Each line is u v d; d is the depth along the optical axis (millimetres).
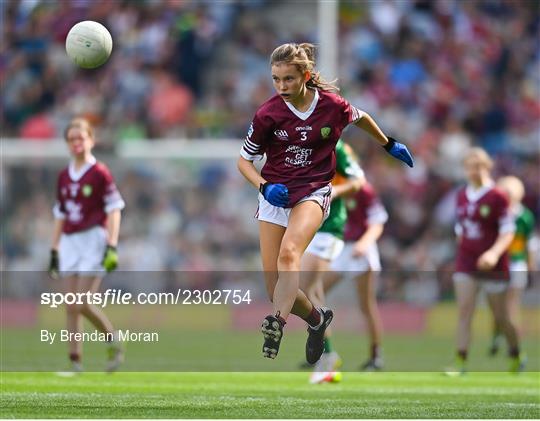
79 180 34875
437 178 78000
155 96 80000
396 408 25672
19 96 80625
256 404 26078
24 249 71750
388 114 82000
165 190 73938
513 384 34594
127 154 74062
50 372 35125
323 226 33719
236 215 74125
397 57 85188
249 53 81562
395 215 74938
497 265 40219
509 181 45625
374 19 86062
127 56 81625
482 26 88375
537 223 78688
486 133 83812
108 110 80125
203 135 78875
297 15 81250
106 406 24734
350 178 33469
